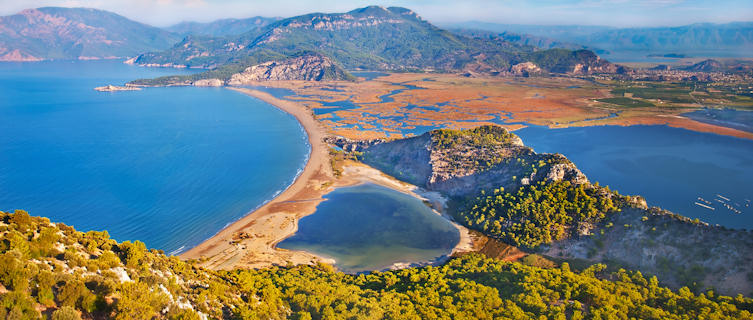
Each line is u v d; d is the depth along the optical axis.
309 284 94.44
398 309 80.75
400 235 145.75
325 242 140.38
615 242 122.38
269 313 71.25
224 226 151.00
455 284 97.94
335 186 191.12
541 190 145.12
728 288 96.62
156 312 55.16
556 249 127.44
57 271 54.75
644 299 89.44
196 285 74.12
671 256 109.94
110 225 148.75
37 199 168.88
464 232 147.25
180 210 162.88
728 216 165.38
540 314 80.69
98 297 51.00
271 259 128.00
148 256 73.50
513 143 193.75
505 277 101.06
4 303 43.81
